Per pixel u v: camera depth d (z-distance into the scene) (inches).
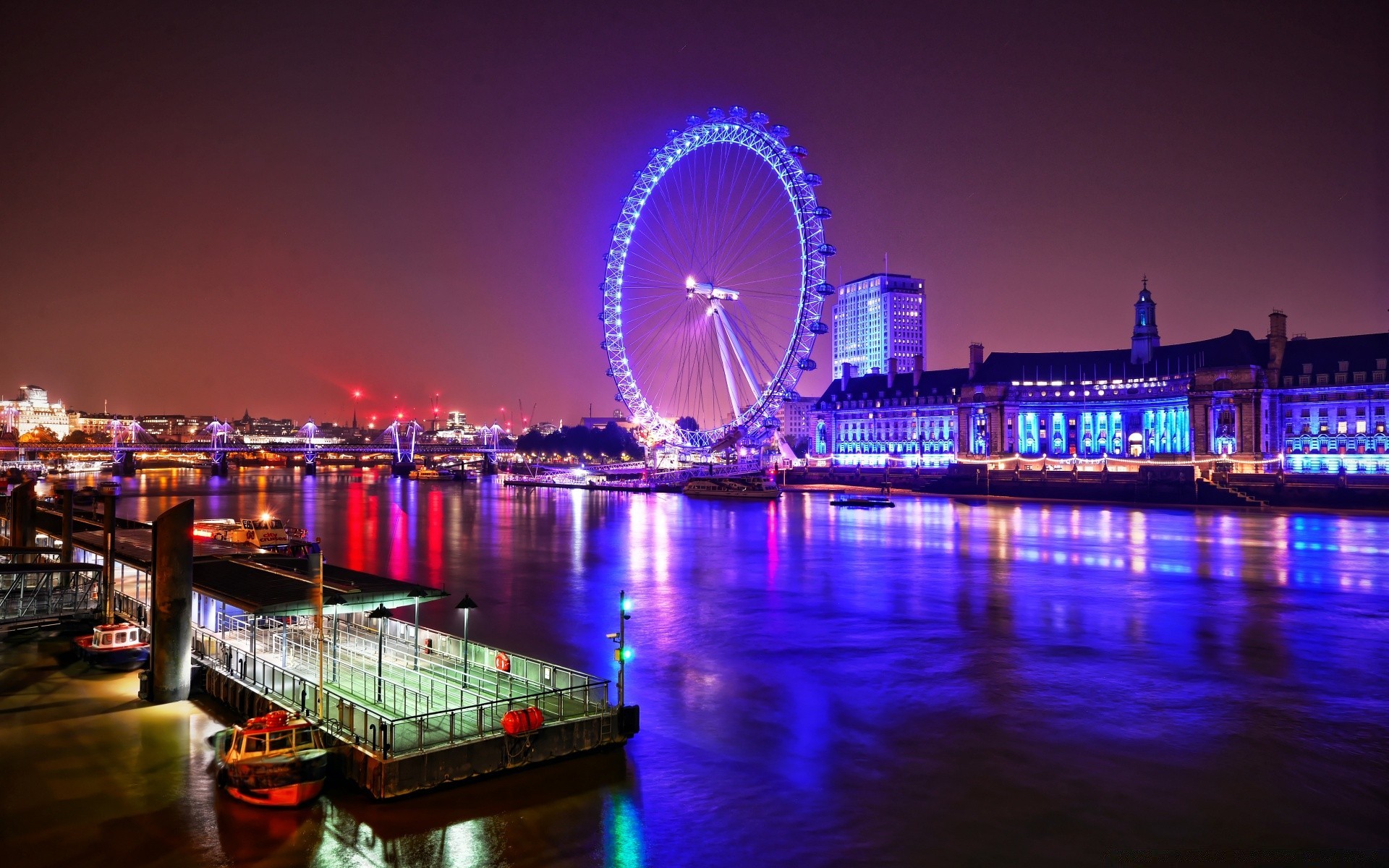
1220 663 2129.7
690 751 1534.2
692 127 6624.0
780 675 2039.9
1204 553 4185.5
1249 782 1408.7
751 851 1189.7
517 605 2915.8
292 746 1343.5
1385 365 7445.9
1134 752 1541.6
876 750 1547.7
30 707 1705.2
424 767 1326.3
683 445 7770.7
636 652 2262.6
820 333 6599.4
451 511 7357.3
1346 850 1191.6
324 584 1795.0
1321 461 7598.4
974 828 1255.5
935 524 5797.2
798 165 6535.4
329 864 1148.5
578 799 1332.4
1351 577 3412.9
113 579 2278.5
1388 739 1596.9
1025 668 2100.1
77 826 1244.5
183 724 1615.4
